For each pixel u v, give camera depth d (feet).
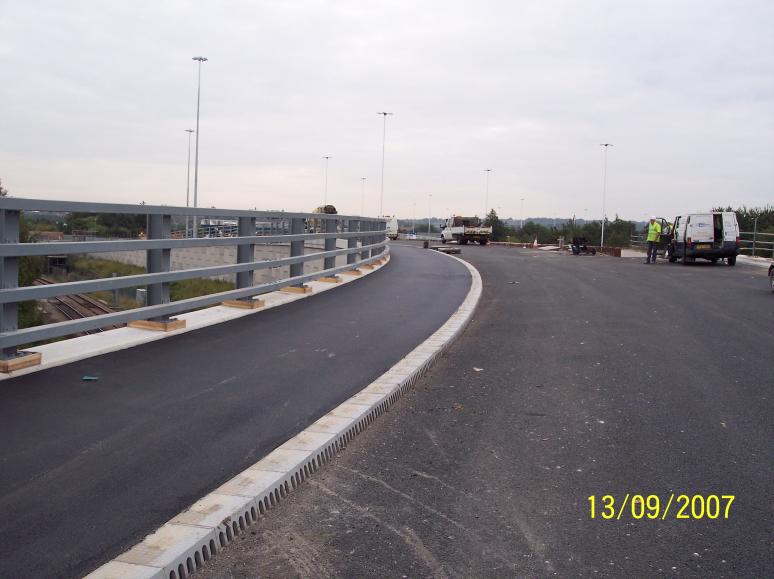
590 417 20.97
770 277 56.70
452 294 50.85
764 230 133.28
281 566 11.97
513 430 19.75
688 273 77.30
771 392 23.77
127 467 15.17
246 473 14.98
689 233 95.91
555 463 17.13
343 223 64.23
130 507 13.24
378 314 39.32
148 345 28.02
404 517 14.02
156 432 17.51
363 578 11.59
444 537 13.16
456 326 35.70
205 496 13.82
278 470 15.21
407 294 49.90
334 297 46.80
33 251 22.06
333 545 12.77
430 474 16.37
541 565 12.16
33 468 14.92
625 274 74.74
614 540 13.14
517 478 16.16
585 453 17.84
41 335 22.90
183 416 18.89
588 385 24.89
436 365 28.30
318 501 14.75
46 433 17.04
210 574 11.68
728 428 19.86
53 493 13.74
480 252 134.72
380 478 16.10
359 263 64.23
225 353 27.14
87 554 11.46
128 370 23.65
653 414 21.24
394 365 26.12
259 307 39.37
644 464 17.08
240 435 17.56
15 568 10.98
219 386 22.17
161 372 23.59
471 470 16.65
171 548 11.66
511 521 13.91
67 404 19.45
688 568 12.10
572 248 130.82
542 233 254.47
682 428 19.86
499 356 30.22
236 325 33.73
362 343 30.37
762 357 29.58
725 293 55.01
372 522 13.76
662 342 33.17
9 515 12.77
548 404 22.44
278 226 48.42
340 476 16.19
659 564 12.23
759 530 13.61
